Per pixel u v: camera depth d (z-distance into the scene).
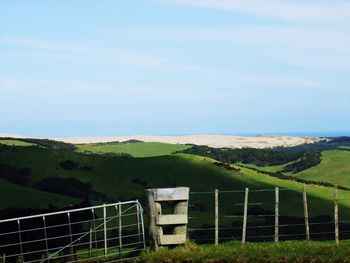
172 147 169.88
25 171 87.44
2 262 23.11
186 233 20.94
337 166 140.25
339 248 19.11
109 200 81.31
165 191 20.41
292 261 18.14
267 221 64.75
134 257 20.19
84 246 42.50
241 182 93.00
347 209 75.69
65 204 66.19
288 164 152.50
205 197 81.31
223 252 18.98
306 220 21.89
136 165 97.69
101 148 156.88
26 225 28.50
